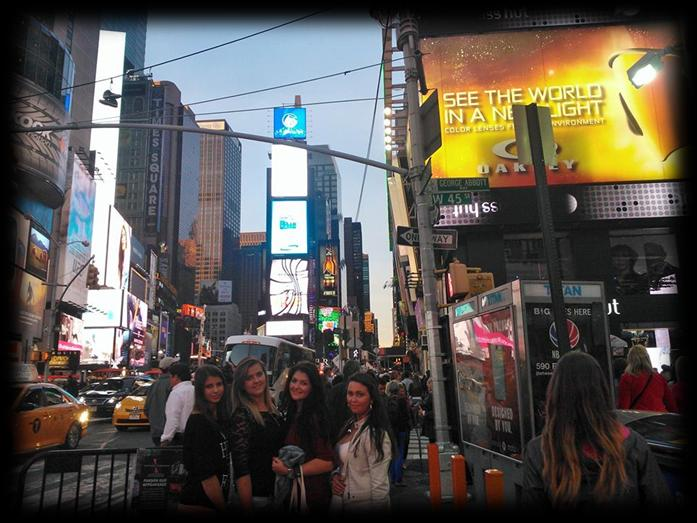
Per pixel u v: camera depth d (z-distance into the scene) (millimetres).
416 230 10359
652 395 6387
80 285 65875
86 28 90188
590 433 2438
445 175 26469
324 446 4062
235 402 4184
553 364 6742
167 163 193125
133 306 90562
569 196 26156
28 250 44188
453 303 9688
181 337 158125
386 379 14555
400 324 68062
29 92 47500
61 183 52469
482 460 7844
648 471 2418
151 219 168375
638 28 27484
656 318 25625
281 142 12773
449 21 27984
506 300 7148
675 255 26531
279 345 25547
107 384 27141
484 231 26531
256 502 4020
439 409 9234
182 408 6887
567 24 27859
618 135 26688
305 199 98125
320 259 128750
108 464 11070
